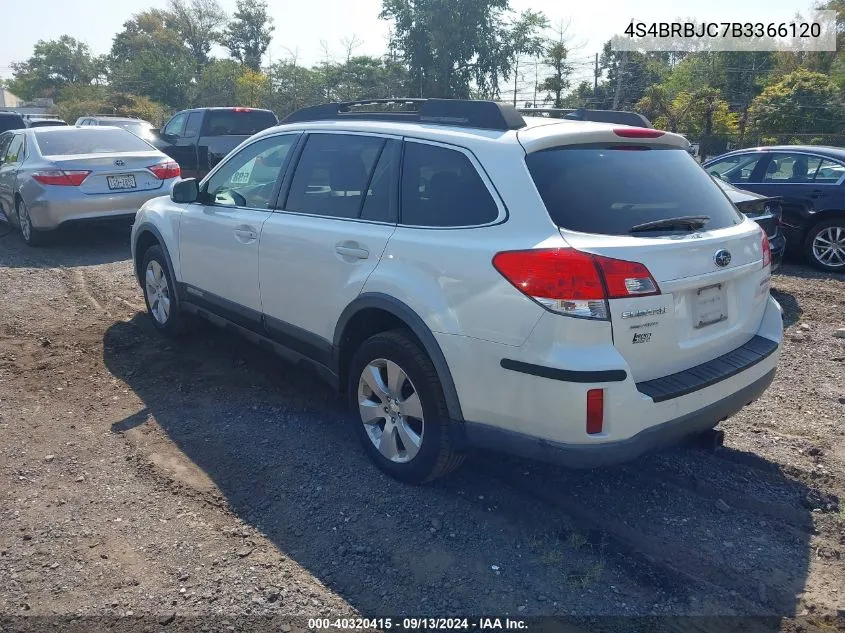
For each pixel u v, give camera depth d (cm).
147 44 6981
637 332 296
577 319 286
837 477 385
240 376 527
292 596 293
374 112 430
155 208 589
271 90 3759
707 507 358
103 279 811
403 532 335
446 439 343
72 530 336
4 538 329
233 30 6269
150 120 4231
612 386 288
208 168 1517
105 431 438
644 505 358
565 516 348
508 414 311
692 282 312
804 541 332
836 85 2980
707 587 299
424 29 3528
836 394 502
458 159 346
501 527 339
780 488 375
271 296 446
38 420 452
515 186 318
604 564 313
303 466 396
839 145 2575
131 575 305
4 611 283
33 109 5359
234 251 474
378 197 380
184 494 368
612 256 289
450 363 327
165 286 587
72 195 921
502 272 303
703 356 331
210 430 440
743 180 979
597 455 294
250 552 321
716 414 330
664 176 352
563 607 287
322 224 404
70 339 603
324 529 338
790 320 690
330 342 404
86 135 1021
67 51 8300
